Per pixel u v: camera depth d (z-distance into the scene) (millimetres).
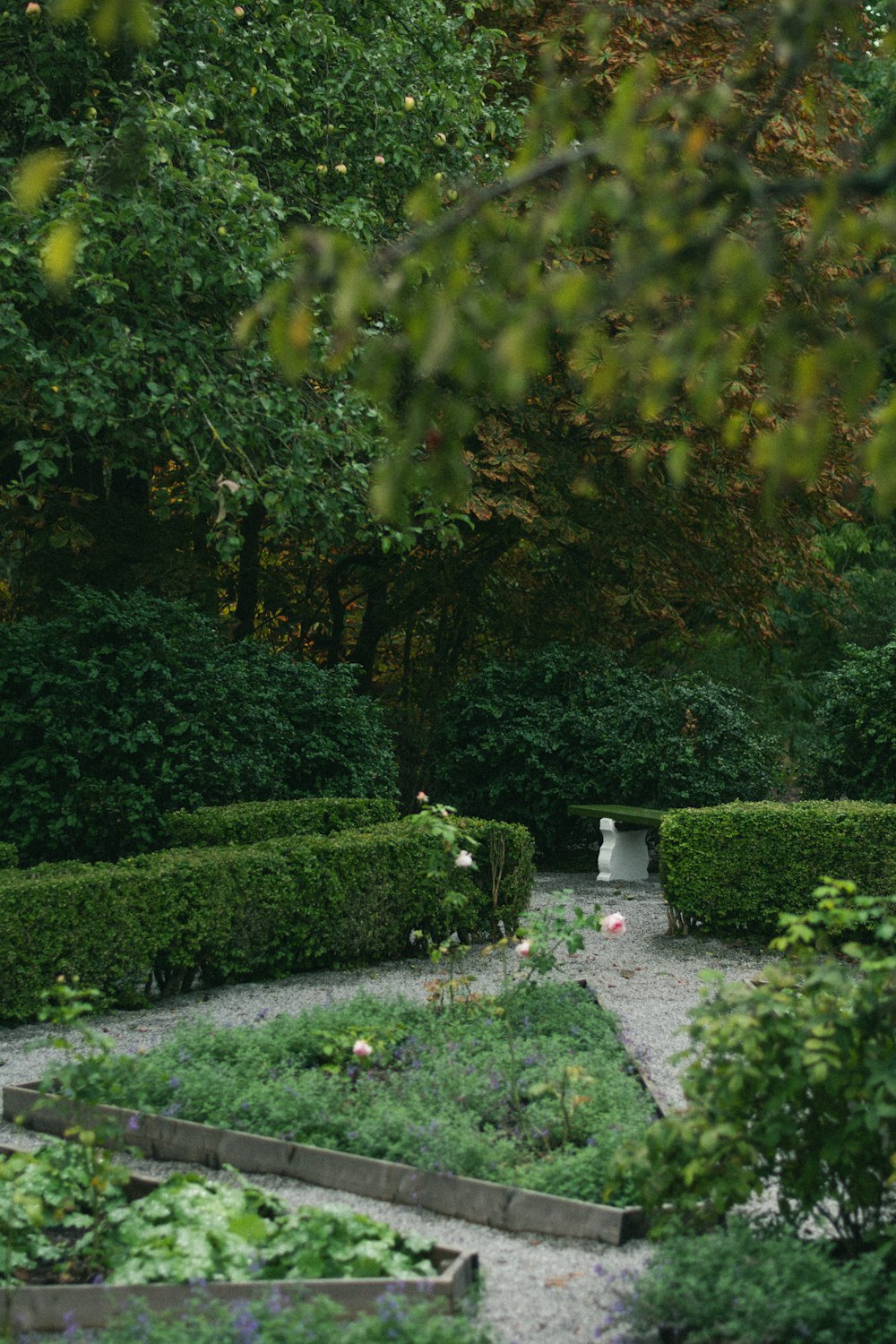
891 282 2230
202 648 11586
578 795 14023
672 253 2271
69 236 2264
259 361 9922
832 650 20031
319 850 8047
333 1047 5438
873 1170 3479
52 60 9844
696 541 15195
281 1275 3598
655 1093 5215
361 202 10328
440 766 14695
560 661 14641
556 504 13922
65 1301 3426
